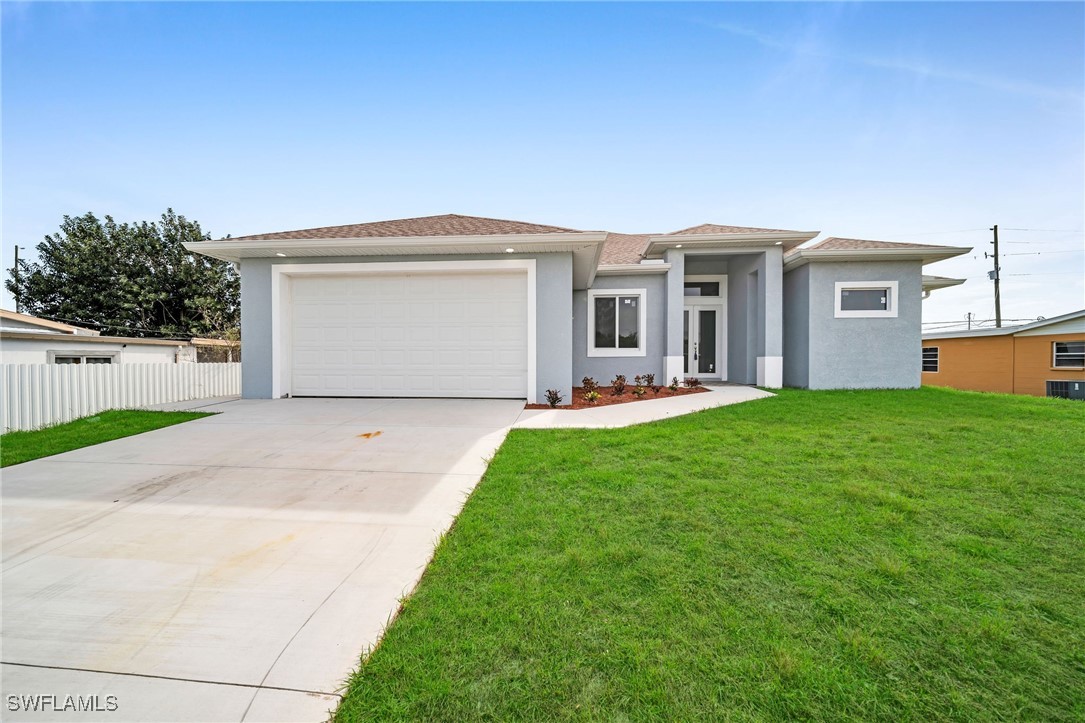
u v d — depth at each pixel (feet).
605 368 42.42
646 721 5.21
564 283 30.09
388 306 31.37
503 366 30.89
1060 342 49.39
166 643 6.71
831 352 37.29
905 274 36.88
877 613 7.14
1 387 22.03
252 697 5.70
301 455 16.89
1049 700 5.47
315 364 31.81
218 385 35.65
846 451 16.56
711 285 46.65
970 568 8.46
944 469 14.24
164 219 82.58
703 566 8.63
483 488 13.15
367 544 9.93
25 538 10.22
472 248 29.50
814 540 9.62
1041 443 17.48
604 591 7.83
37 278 76.79
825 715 5.25
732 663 6.07
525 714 5.31
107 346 50.80
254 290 31.24
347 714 5.38
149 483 13.91
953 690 5.61
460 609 7.32
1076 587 7.86
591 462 15.53
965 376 58.65
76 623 7.18
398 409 26.94
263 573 8.71
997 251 78.84
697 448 17.15
